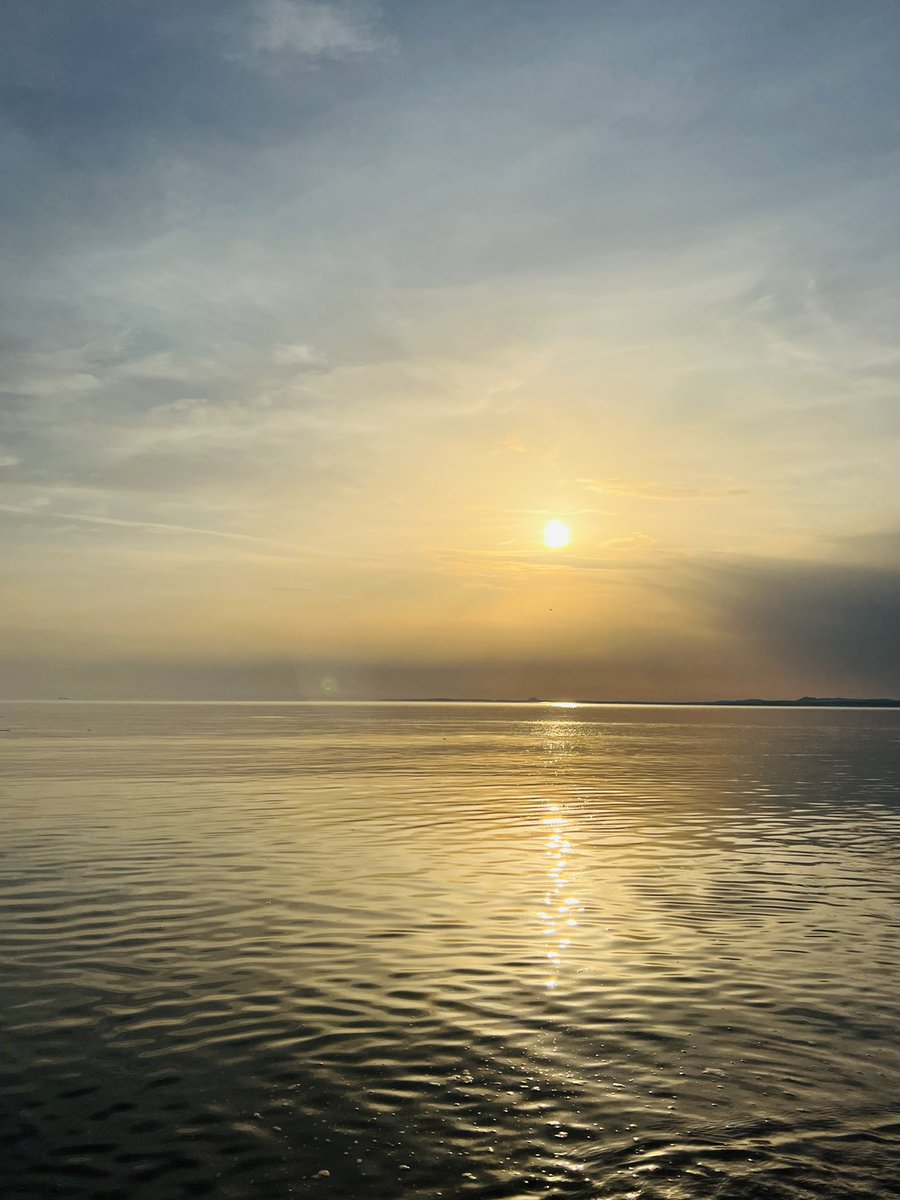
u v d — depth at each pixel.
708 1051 13.60
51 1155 10.68
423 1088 12.39
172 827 35.16
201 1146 10.90
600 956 18.28
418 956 18.25
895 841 33.44
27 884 24.66
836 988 16.41
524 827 36.34
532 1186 10.09
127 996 15.95
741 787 54.94
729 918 21.38
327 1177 10.25
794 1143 10.95
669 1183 10.12
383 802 44.81
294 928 20.30
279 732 139.00
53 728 141.12
